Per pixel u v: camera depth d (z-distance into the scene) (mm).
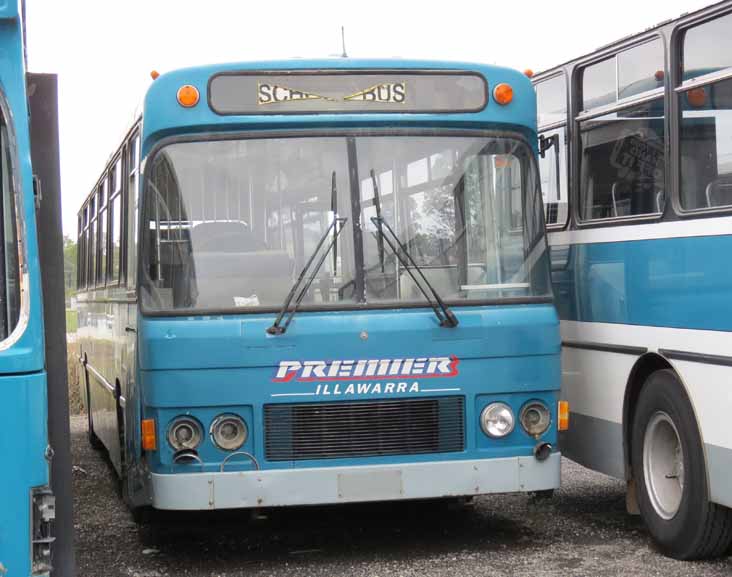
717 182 7461
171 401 7730
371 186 8117
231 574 7980
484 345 8023
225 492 7727
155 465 7797
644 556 8094
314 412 7820
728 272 7270
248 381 7773
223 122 8047
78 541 9352
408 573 7773
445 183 8227
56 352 5922
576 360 9328
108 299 11367
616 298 8656
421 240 8117
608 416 8828
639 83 8477
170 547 8984
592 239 9023
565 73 9602
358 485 7820
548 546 8492
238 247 7977
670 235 7918
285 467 7785
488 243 8234
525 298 8203
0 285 5348
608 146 8891
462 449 7980
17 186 5387
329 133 8141
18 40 5453
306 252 8000
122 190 9969
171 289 7895
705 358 7500
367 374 7871
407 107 8242
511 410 8062
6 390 5246
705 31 7672
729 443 7285
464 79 8336
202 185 8039
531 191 8383
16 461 5234
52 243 5949
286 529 9500
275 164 8094
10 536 5219
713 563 7859
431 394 7930
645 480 8320
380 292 7996
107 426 11688
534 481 8062
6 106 5414
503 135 8375
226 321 7820
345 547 8711
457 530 9203
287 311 7871
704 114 7633
